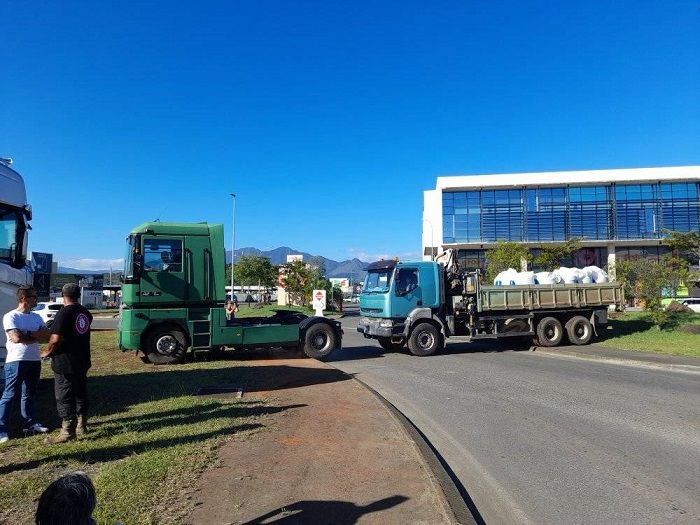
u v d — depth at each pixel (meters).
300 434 6.75
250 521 4.20
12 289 8.61
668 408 8.91
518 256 39.97
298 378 11.12
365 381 11.80
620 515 4.72
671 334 20.19
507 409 8.92
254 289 84.50
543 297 18.42
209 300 13.98
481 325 17.70
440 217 60.56
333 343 15.46
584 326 18.89
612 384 11.24
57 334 6.20
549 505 4.97
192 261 13.90
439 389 10.80
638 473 5.79
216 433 6.61
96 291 72.81
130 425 6.96
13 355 6.53
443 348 17.50
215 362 13.98
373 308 17.33
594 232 58.44
